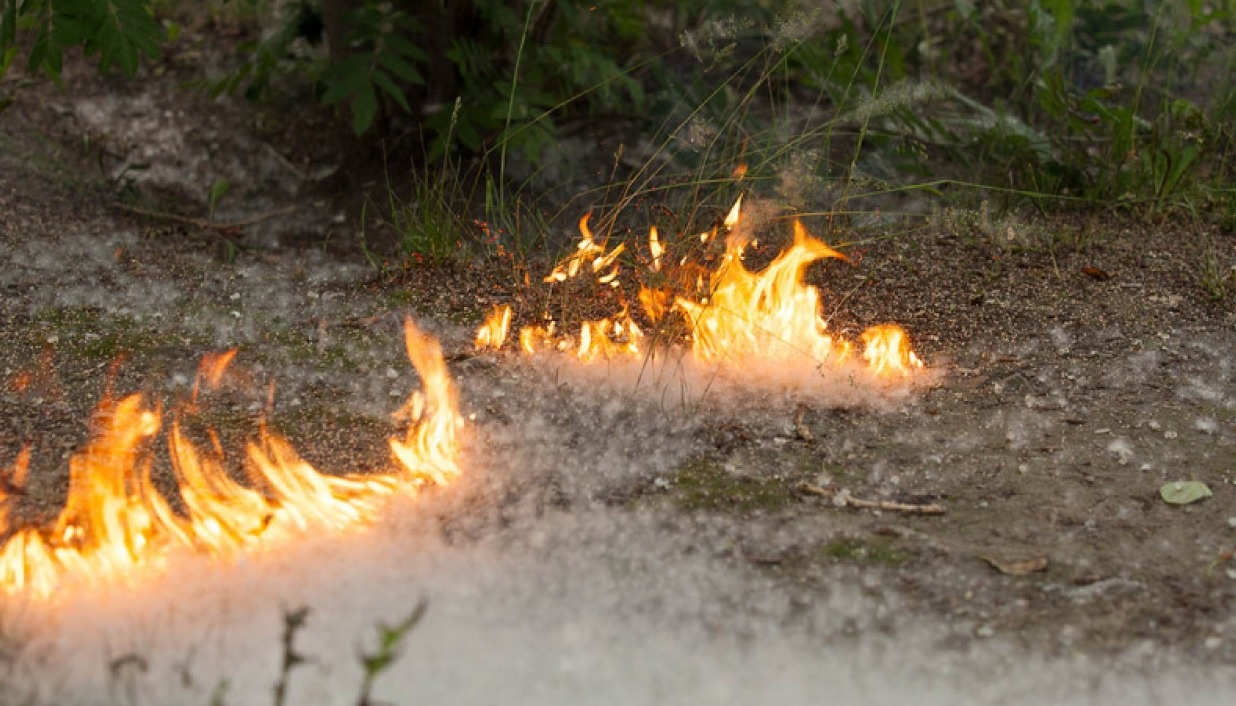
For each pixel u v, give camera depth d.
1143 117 8.76
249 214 8.01
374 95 7.54
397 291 6.90
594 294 6.71
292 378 5.90
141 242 7.47
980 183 7.98
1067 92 8.45
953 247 7.31
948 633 4.12
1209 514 4.80
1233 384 5.84
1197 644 4.06
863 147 8.34
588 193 7.90
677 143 8.09
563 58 8.36
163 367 5.98
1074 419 5.54
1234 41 9.32
